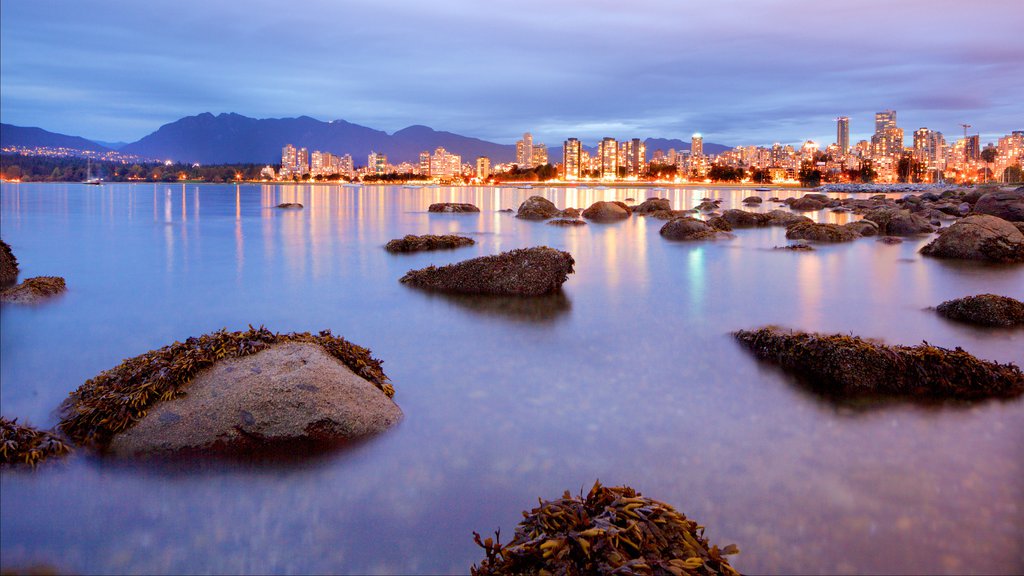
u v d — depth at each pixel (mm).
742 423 7156
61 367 9781
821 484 5695
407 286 16797
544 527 4410
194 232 34562
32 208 58562
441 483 5754
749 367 9352
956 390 8133
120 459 6195
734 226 38531
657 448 6457
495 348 10523
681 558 4156
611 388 8391
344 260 22750
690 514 5199
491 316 13125
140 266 21109
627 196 111438
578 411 7520
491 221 44781
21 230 35531
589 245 28281
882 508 5305
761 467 6035
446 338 11234
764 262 22344
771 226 38594
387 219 46406
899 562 4602
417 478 5848
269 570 4570
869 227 32844
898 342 11023
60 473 5914
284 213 52969
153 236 32156
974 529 5004
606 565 3959
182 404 6758
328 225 40375
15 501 5430
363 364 8141
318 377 7055
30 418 7488
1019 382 8312
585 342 10938
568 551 4098
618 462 6141
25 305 14344
